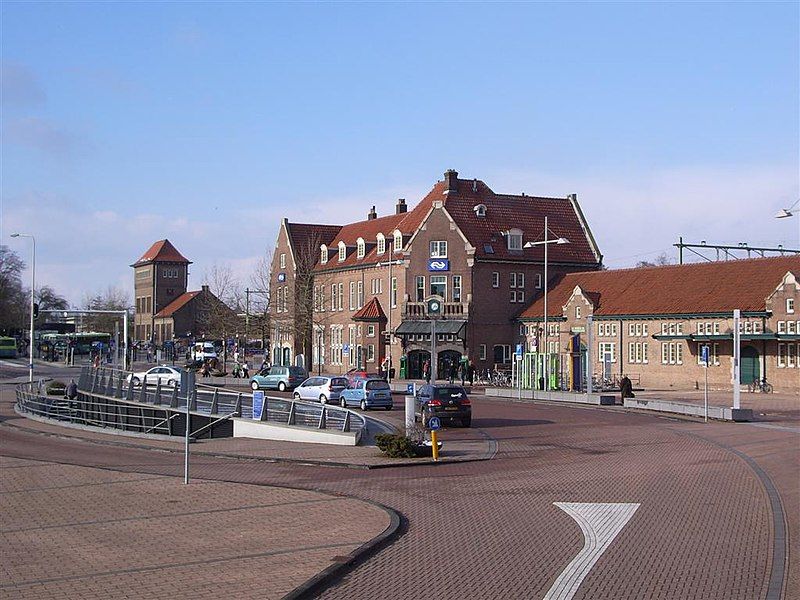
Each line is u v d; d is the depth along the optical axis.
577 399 52.34
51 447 31.22
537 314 75.50
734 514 17.03
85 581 12.13
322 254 91.94
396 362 78.06
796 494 19.28
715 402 49.44
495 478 22.98
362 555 13.78
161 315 156.50
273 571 12.62
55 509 17.84
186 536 15.14
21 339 146.62
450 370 76.19
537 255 79.00
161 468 25.19
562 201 85.19
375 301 82.06
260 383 61.50
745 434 33.19
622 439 32.12
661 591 11.66
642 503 18.47
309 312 87.44
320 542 14.61
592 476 22.78
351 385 49.06
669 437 32.44
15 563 13.20
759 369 58.59
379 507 17.97
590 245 82.94
